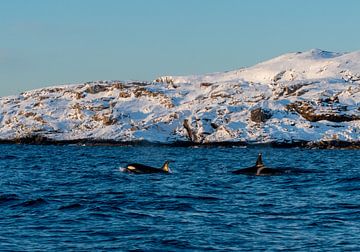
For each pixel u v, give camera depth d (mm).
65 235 73562
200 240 71062
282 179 148375
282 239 72000
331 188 125938
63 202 100000
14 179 151000
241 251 66312
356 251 66438
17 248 66750
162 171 171375
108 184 135500
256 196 111938
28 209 92375
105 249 66750
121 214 88500
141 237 72562
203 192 118938
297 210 93375
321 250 66812
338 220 84250
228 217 86688
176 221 83188
